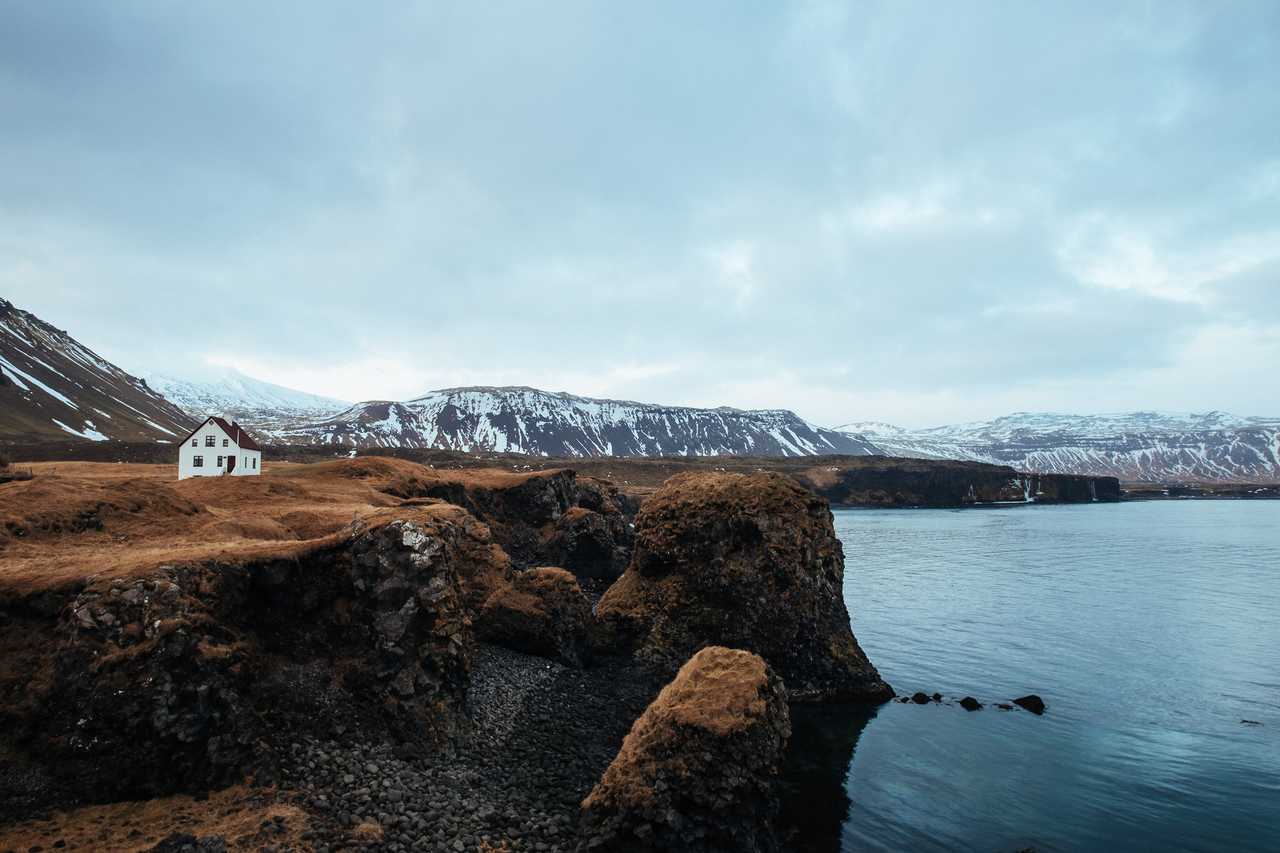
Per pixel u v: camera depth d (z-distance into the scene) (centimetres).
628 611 5191
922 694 4628
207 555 3030
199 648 2616
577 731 3650
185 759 2462
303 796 2538
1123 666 5291
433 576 3372
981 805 3164
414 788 2723
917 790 3312
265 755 2655
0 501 3762
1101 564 10812
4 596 2634
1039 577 9519
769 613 4844
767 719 2784
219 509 5328
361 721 3019
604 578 8119
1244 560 11238
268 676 2962
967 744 3853
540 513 9112
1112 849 2798
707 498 5353
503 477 10138
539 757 3256
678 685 2886
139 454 16712
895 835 2903
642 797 2472
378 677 3139
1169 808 3134
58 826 2184
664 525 5447
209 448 8488
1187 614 7081
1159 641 6019
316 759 2758
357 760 2822
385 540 3381
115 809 2309
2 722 2355
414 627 3275
